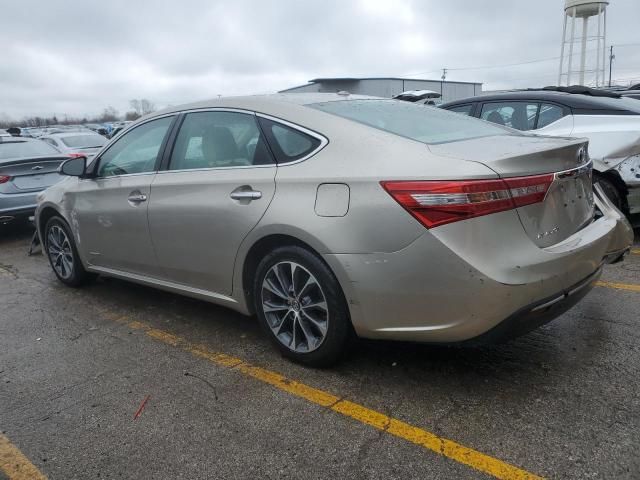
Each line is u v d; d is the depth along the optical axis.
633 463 2.35
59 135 14.17
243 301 3.56
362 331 2.97
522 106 6.38
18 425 2.92
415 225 2.64
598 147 5.54
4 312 4.73
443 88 47.94
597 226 3.23
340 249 2.87
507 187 2.61
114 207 4.33
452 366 3.27
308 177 3.04
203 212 3.57
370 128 3.10
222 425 2.81
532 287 2.61
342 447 2.58
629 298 4.20
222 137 3.65
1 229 8.72
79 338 4.07
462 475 2.34
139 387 3.26
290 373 3.31
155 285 4.25
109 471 2.51
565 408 2.77
